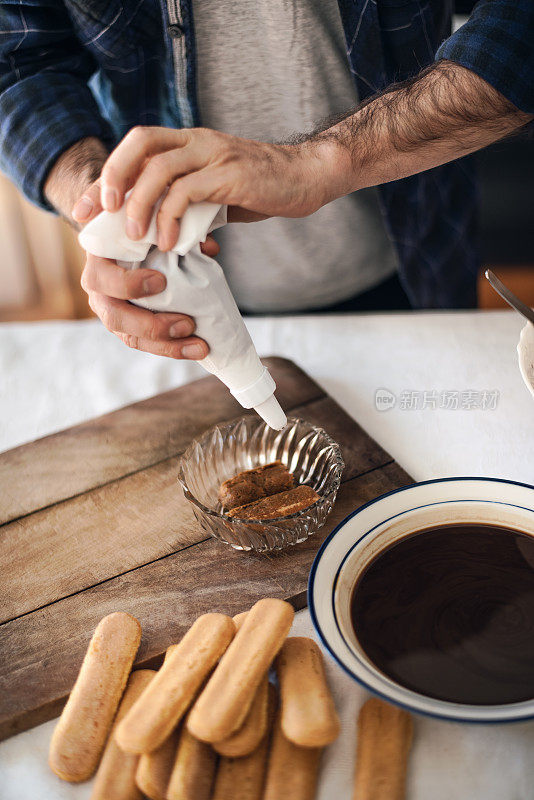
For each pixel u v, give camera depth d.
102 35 1.05
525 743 0.57
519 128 0.88
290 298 1.37
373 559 0.67
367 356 1.08
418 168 0.85
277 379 1.03
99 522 0.83
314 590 0.62
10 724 0.62
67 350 1.15
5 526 0.84
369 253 1.31
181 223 0.64
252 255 1.29
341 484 0.85
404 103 0.80
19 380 1.10
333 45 1.08
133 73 1.11
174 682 0.57
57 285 2.47
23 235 2.38
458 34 0.79
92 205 0.65
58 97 1.03
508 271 2.35
